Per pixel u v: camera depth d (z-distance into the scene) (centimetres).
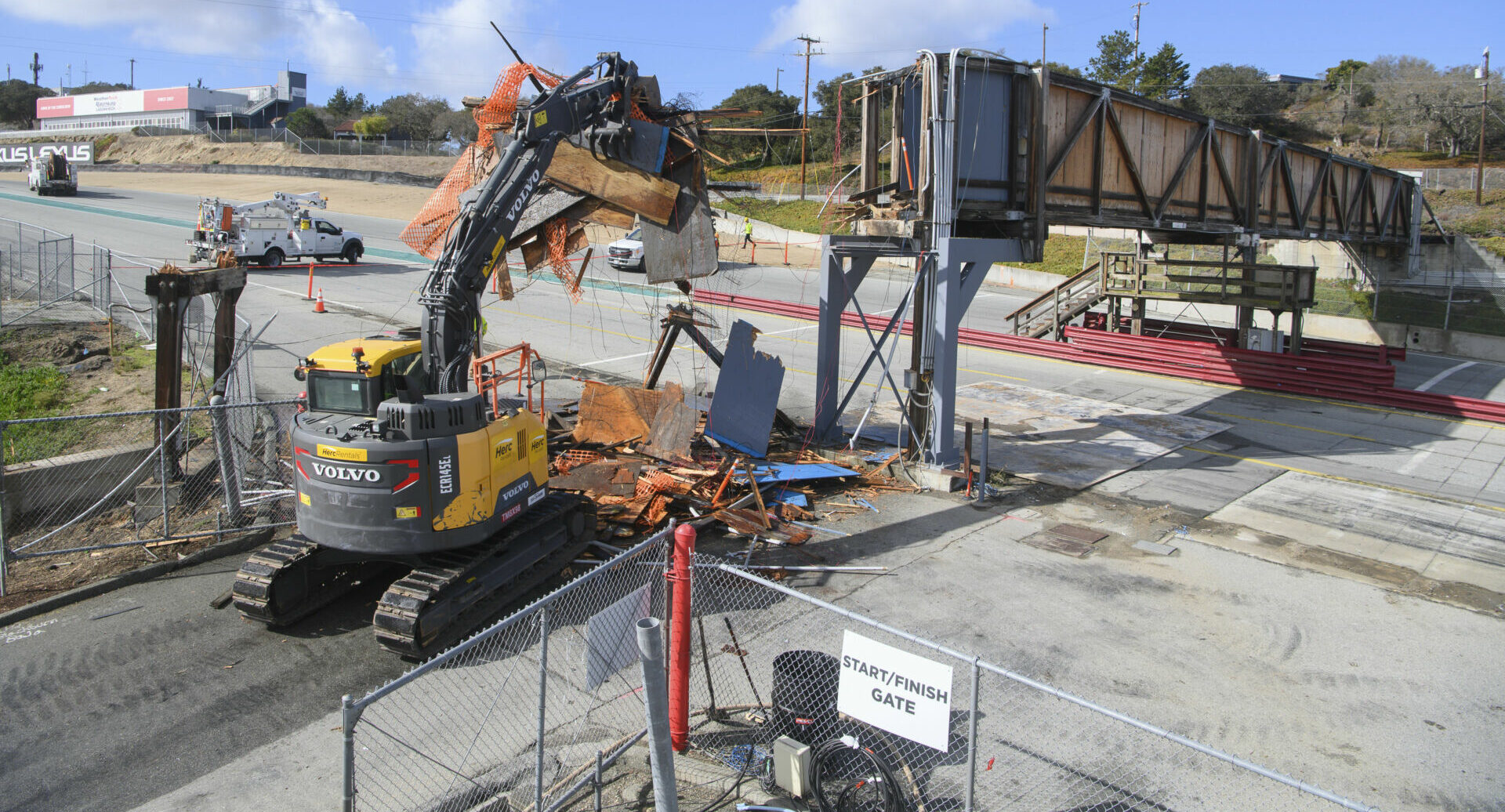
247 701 756
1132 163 1608
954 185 1311
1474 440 1734
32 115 12738
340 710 744
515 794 627
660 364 1518
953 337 1362
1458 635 930
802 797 614
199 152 8338
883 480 1402
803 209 5447
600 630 615
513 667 807
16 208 4981
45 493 1136
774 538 1132
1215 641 906
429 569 845
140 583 991
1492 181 4678
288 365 1927
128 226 4312
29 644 848
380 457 802
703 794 632
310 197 3475
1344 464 1570
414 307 2662
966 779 539
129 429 1479
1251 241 2034
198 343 1859
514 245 1081
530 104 979
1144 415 1911
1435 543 1194
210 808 618
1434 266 3447
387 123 8750
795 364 2252
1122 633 920
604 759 656
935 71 1273
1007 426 1795
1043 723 738
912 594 1000
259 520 1140
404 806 615
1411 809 644
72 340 2019
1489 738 740
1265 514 1301
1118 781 659
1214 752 450
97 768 661
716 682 785
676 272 1070
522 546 945
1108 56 7094
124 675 796
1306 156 2297
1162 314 3291
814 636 880
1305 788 425
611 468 1241
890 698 567
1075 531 1216
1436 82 6034
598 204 1058
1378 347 2394
